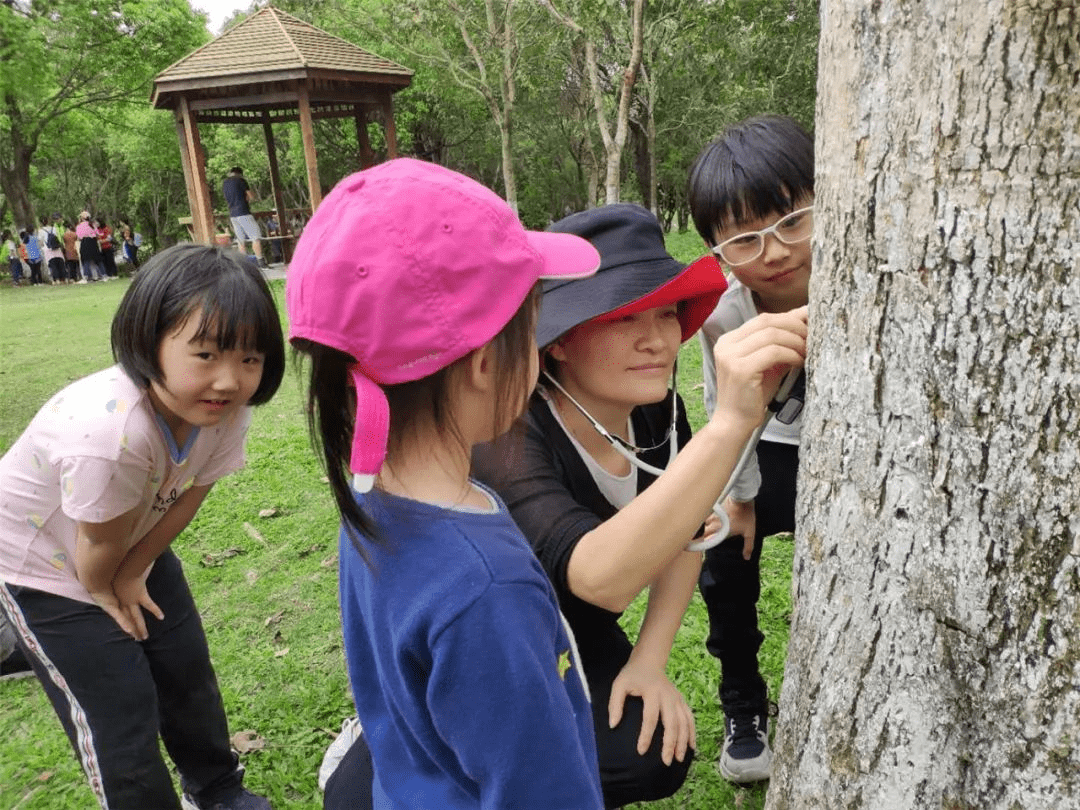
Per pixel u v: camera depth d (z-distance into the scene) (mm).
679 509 1195
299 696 2818
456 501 1035
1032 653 937
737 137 1700
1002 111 861
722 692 2277
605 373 1436
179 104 14094
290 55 13250
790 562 3330
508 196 12969
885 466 1034
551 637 1020
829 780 1180
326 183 27578
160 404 1734
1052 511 899
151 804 1893
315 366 969
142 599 1970
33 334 10320
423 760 1118
